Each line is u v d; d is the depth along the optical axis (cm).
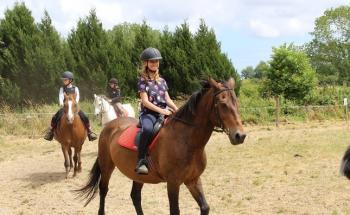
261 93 2700
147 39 2728
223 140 1684
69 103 1041
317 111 2408
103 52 2597
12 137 1873
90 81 2550
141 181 625
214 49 2678
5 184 1014
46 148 1595
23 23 2511
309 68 2616
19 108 2342
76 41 2623
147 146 589
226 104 520
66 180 1041
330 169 1050
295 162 1161
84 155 1434
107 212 764
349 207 738
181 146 556
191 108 555
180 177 561
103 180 700
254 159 1229
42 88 2453
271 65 2631
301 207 748
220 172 1073
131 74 2638
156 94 600
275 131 1923
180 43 2662
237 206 773
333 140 1546
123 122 689
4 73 2459
